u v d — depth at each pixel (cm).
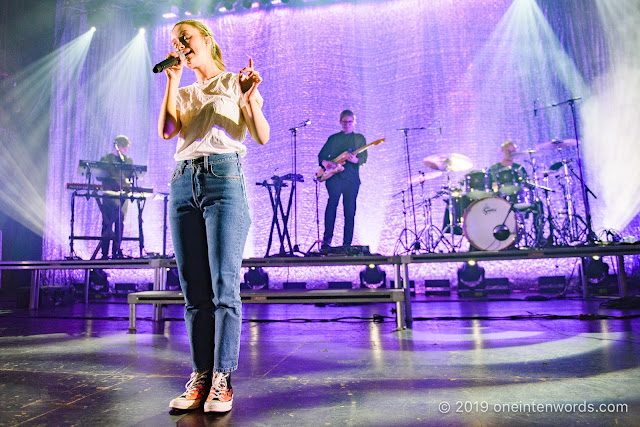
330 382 153
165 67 131
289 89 755
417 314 367
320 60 756
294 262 349
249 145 755
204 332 134
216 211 131
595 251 331
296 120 746
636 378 148
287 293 274
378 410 121
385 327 297
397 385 147
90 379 163
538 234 559
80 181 773
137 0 777
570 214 582
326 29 763
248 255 734
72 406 130
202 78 145
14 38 773
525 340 229
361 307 452
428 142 717
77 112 789
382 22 755
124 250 743
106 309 459
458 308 409
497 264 670
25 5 781
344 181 669
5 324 332
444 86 723
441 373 163
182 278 136
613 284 531
